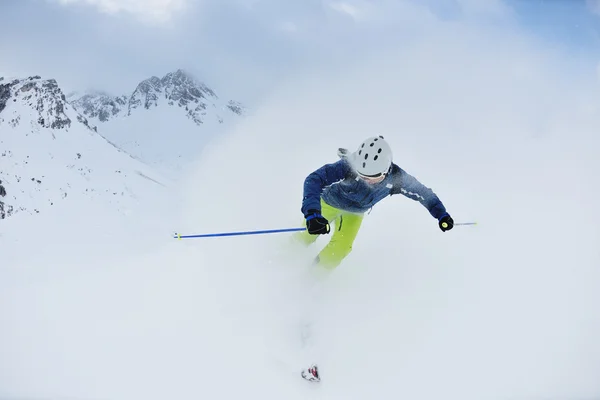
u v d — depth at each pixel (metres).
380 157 4.15
